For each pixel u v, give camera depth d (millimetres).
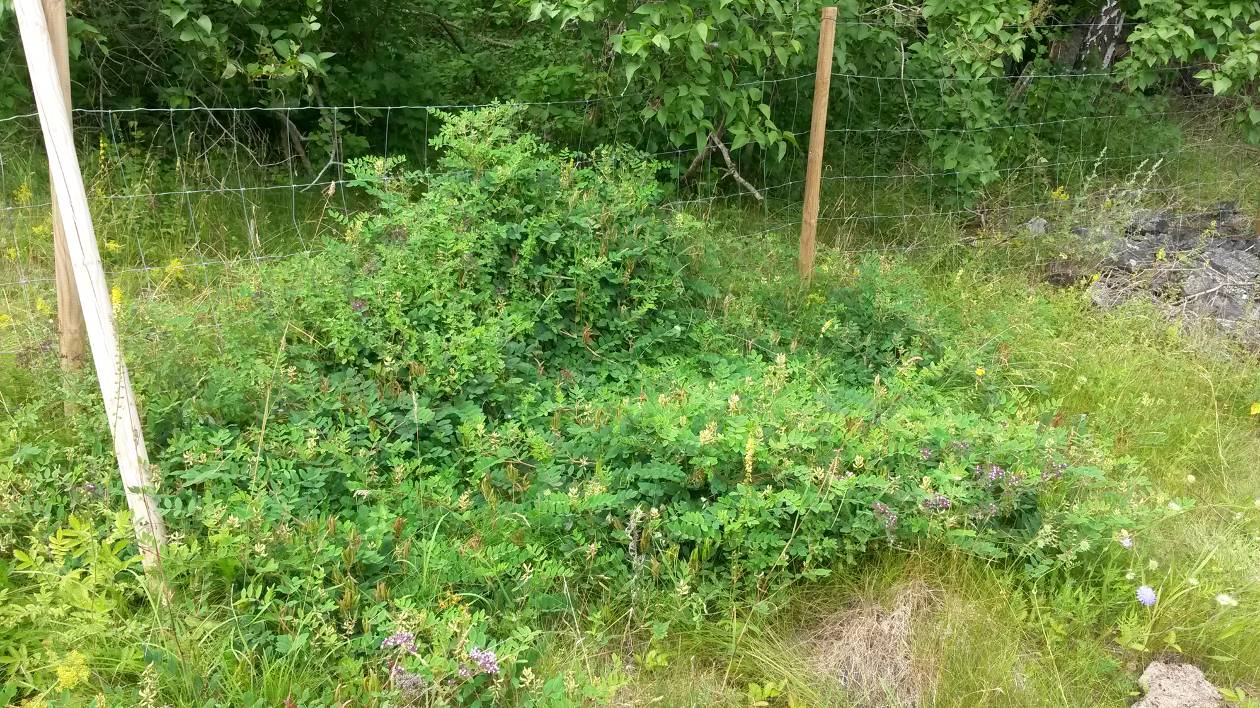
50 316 3832
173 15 4379
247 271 3938
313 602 2443
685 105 4738
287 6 5496
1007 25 5598
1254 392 4336
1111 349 4586
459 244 3725
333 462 2955
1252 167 7113
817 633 2812
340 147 5723
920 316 4398
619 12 4648
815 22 5102
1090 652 2771
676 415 3115
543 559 2729
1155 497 3322
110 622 2363
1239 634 2871
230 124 5781
